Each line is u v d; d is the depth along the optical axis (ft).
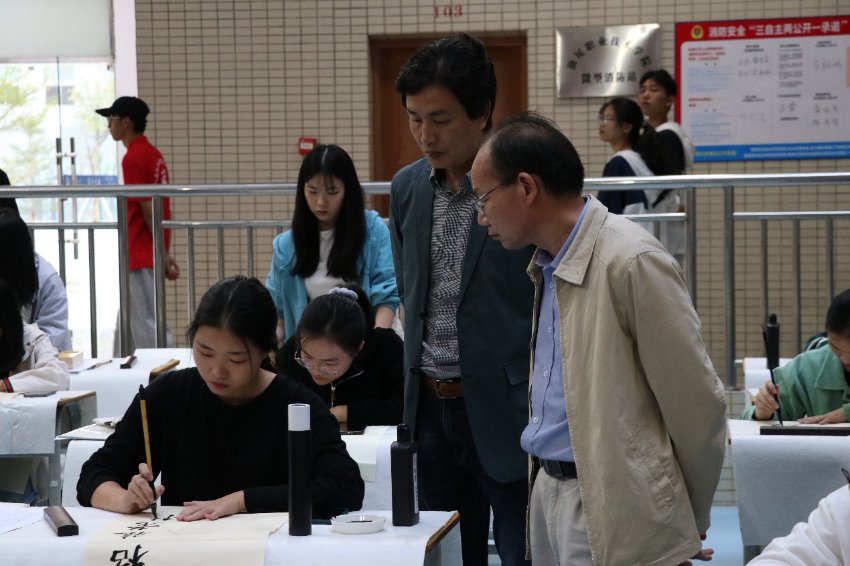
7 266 14.66
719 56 23.20
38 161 26.16
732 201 15.92
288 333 13.98
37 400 11.80
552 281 7.31
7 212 14.92
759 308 23.09
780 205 23.17
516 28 23.77
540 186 6.92
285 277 13.91
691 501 7.04
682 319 6.64
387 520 7.50
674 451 6.89
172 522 7.43
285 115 24.39
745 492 9.91
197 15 24.43
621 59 23.49
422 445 9.22
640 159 18.95
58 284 15.87
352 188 13.60
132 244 20.42
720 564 13.14
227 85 24.44
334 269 13.60
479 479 8.96
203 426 8.11
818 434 10.09
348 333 10.32
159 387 8.30
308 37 24.23
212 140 24.53
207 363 7.76
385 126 24.75
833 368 11.21
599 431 6.75
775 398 11.15
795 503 9.84
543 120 7.13
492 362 8.59
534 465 7.61
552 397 7.28
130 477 8.27
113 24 25.61
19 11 25.88
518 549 8.73
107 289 24.50
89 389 13.52
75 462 10.16
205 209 24.45
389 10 24.02
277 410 8.11
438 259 8.98
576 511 7.09
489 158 6.99
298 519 7.05
